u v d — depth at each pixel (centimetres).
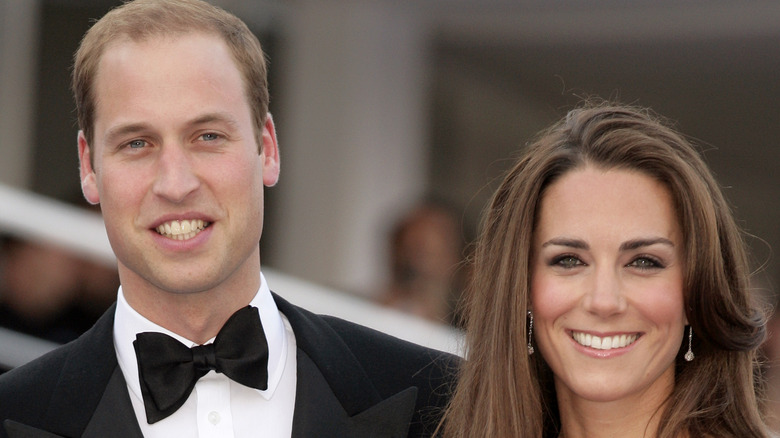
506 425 1099
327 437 1091
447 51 3042
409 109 2998
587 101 1212
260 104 1089
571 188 1057
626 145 1048
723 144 4047
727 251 1076
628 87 3394
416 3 2780
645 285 1041
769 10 2477
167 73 1034
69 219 1486
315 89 2889
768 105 3553
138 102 1031
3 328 1688
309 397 1102
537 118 3422
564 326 1063
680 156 1064
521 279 1082
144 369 1060
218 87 1046
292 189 2912
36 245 1728
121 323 1102
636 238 1034
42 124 2494
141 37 1045
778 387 1650
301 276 2911
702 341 1085
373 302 2052
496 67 3180
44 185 2484
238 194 1052
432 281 2052
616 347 1051
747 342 1066
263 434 1102
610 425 1088
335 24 2873
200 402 1088
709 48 2864
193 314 1080
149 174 1039
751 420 1079
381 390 1143
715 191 1076
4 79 2452
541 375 1129
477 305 1139
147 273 1052
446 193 3141
